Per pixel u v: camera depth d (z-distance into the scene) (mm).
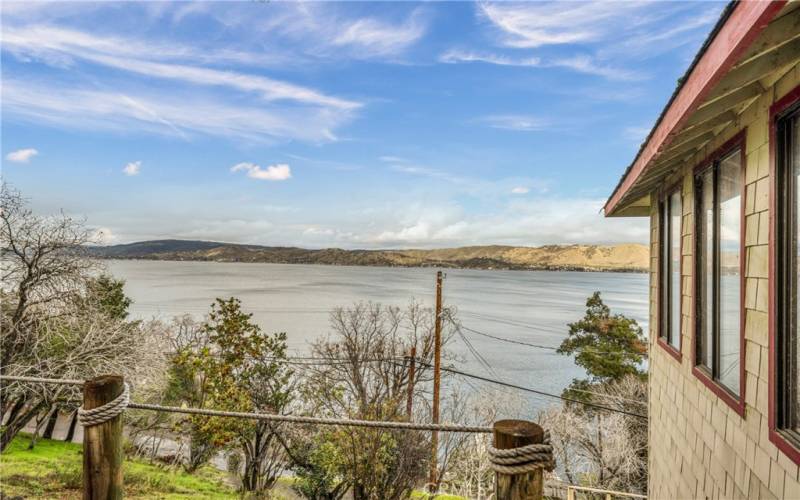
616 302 90062
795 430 2338
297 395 12953
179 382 15070
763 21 1396
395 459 10477
